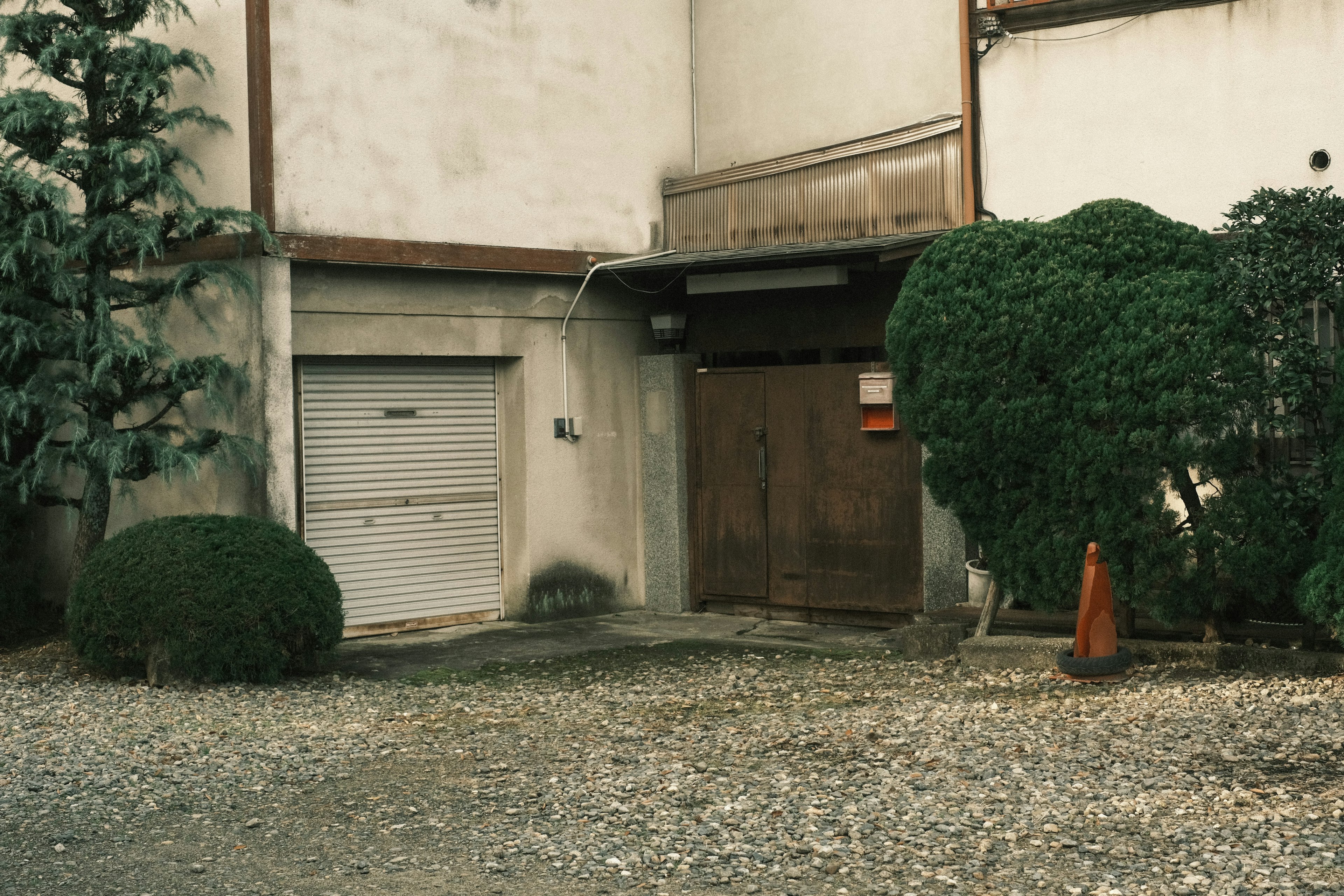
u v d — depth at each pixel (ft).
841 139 39.58
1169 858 15.97
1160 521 27.37
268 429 33.14
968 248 28.73
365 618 37.06
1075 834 17.01
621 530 41.86
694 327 41.57
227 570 29.22
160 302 34.73
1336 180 30.55
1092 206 28.48
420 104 36.32
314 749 23.48
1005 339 28.09
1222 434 27.14
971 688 27.17
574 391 40.50
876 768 20.68
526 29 38.86
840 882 15.71
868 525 37.24
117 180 31.32
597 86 40.81
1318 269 26.35
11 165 32.45
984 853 16.46
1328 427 28.09
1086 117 33.99
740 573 40.16
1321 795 18.01
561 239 39.78
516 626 39.09
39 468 32.19
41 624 38.40
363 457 36.91
